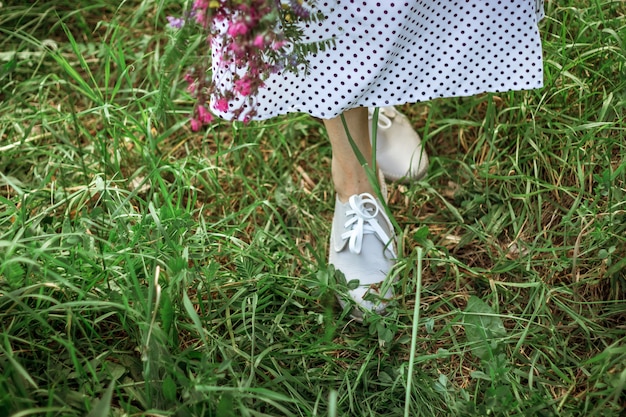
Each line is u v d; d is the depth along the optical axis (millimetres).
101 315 1587
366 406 1519
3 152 2012
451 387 1535
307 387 1512
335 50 1434
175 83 2086
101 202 1885
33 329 1542
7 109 2148
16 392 1359
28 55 2213
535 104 1988
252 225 1959
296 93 1518
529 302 1634
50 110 2064
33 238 1484
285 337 1615
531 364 1535
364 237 1711
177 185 1937
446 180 2055
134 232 1637
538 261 1752
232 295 1704
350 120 1640
